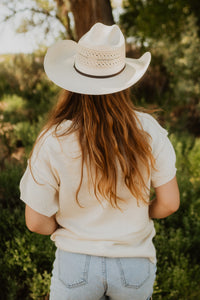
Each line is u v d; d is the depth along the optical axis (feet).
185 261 7.57
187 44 18.80
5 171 11.29
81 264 3.97
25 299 7.39
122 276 3.94
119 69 3.75
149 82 21.18
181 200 9.36
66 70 3.92
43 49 20.76
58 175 3.65
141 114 3.83
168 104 20.34
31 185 3.71
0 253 7.82
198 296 7.18
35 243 7.68
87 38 3.69
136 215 3.95
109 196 3.73
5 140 14.53
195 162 12.80
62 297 4.07
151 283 4.21
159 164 3.81
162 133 3.85
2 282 7.37
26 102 22.48
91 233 3.94
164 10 21.01
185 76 18.81
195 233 8.44
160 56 20.42
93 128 3.48
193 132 18.88
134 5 21.63
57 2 14.48
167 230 8.81
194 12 20.39
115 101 3.54
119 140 3.56
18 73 24.98
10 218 8.65
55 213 4.29
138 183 3.72
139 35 21.31
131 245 4.02
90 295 4.03
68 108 3.80
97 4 13.73
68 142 3.55
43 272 7.70
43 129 3.84
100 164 3.51
